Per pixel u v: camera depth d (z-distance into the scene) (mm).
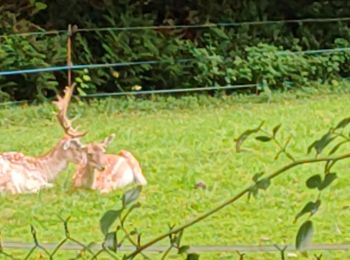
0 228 11008
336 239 10453
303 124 17797
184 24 23234
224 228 10992
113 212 3965
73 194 12352
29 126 18438
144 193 12445
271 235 10719
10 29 21516
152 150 15422
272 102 21062
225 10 23297
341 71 23453
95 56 22047
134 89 21703
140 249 4176
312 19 23781
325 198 12164
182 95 21891
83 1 22516
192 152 15234
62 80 21547
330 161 3936
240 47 22672
